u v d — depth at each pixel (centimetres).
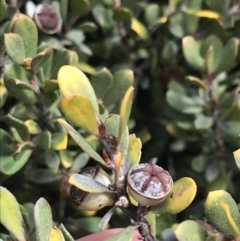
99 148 9
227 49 9
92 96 6
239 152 6
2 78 8
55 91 8
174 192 6
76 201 6
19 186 9
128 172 6
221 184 9
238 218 6
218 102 9
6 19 9
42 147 8
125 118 5
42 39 9
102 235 8
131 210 6
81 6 9
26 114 8
